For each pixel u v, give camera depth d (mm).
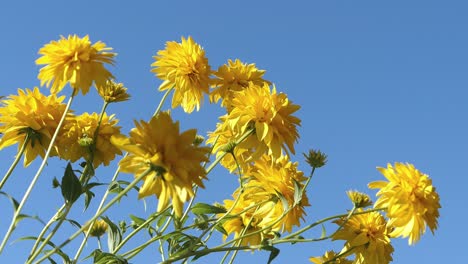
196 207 1120
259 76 1314
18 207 1007
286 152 1120
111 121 1148
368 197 1134
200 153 922
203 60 1250
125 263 1038
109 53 1098
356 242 1152
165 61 1239
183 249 1136
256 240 1223
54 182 1017
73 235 967
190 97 1241
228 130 1209
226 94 1279
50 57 1081
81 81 1071
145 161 911
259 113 1107
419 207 1083
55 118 1129
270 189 1167
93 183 1062
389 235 1144
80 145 1108
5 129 1100
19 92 1121
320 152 1129
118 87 1103
